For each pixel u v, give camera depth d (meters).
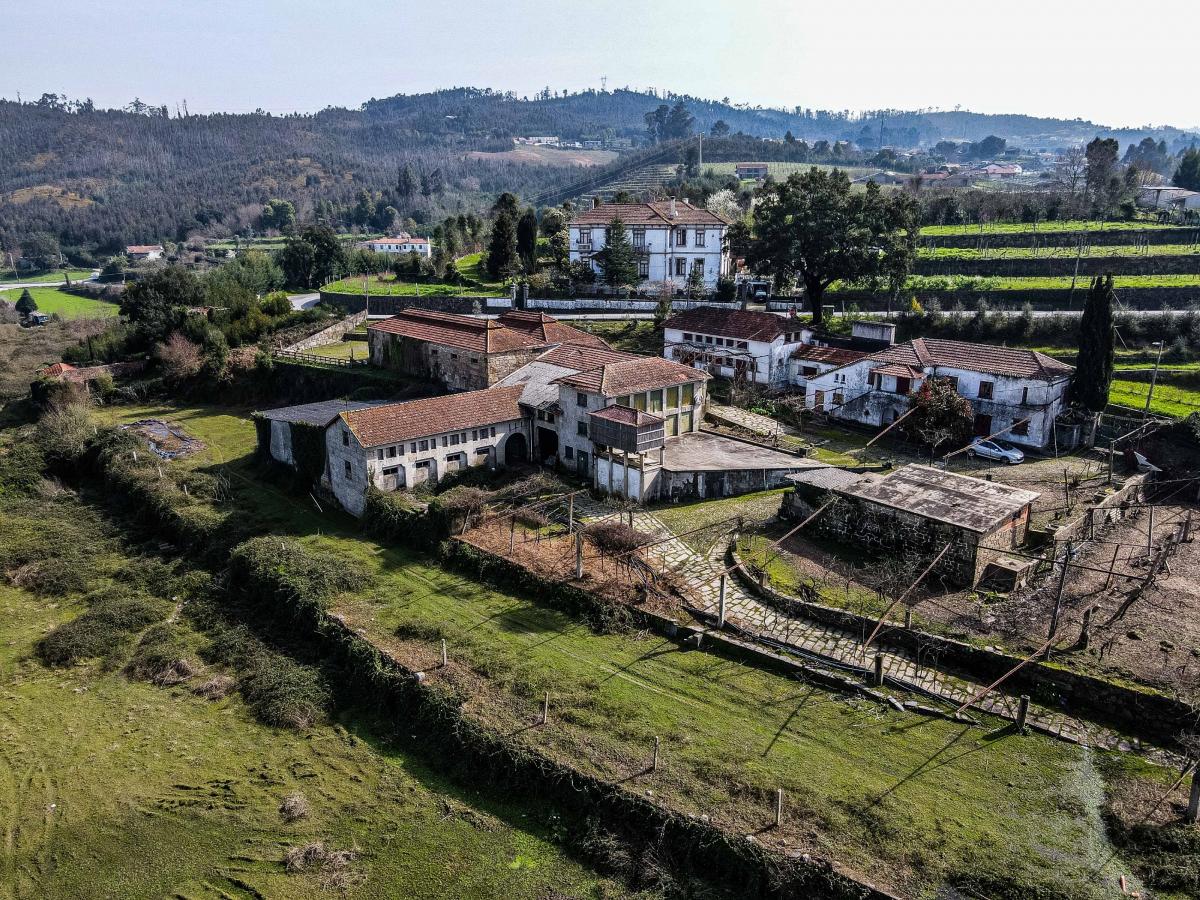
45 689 37.22
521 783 28.70
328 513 51.19
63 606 44.38
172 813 29.22
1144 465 48.66
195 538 48.28
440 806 28.73
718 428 57.31
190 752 32.34
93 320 119.31
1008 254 88.56
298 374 75.38
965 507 38.16
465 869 26.12
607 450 48.84
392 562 43.84
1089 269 83.12
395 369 72.06
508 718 30.81
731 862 24.34
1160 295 74.12
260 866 26.75
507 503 47.59
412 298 92.44
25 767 31.97
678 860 25.20
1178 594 35.50
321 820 28.45
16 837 28.58
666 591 37.62
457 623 37.38
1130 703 28.27
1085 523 40.94
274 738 32.94
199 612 42.09
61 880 26.78
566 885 25.30
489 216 174.25
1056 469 49.31
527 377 58.09
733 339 66.31
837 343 67.38
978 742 28.08
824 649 33.12
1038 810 25.11
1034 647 31.44
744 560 39.66
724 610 35.75
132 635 40.97
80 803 29.94
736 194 133.25
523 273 99.81
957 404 51.72
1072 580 36.81
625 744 28.98
